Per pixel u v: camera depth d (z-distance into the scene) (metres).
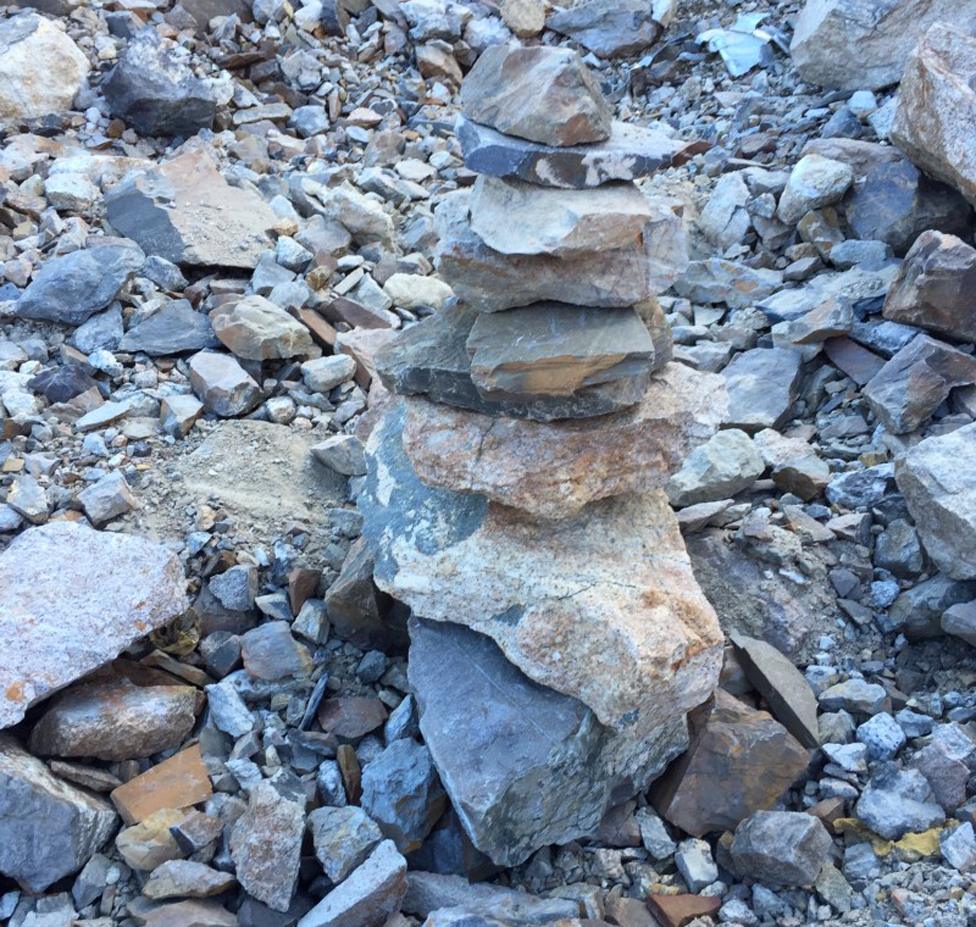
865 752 1.01
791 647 1.11
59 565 1.04
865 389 1.32
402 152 2.05
